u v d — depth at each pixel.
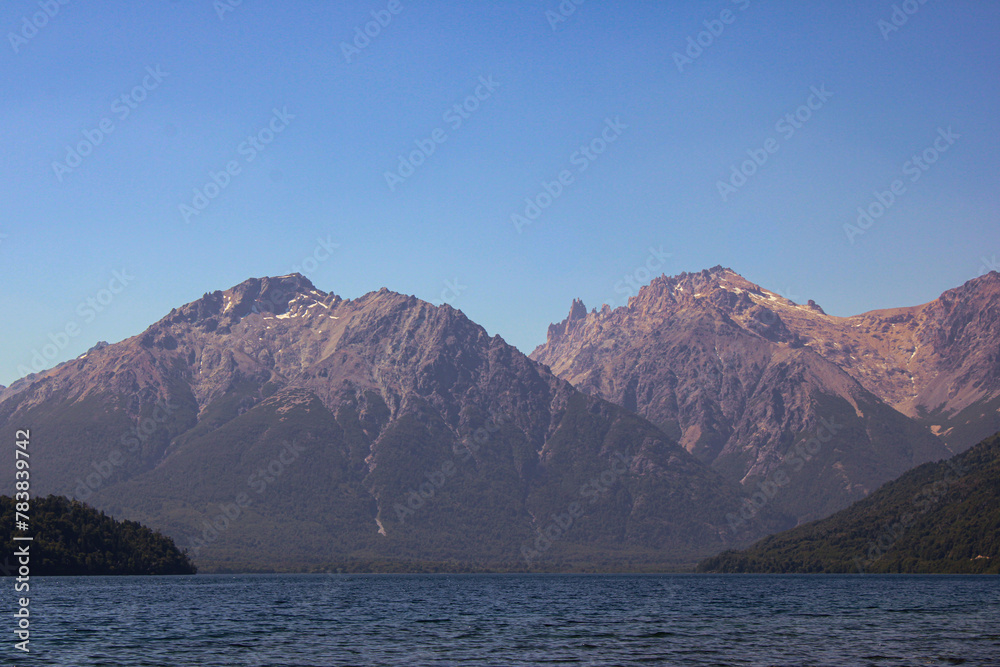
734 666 120.00
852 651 133.62
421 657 126.75
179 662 120.81
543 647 137.38
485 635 152.88
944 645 140.12
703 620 181.50
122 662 120.44
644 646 138.75
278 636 149.00
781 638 149.12
